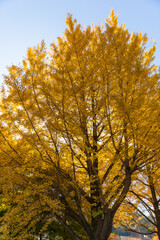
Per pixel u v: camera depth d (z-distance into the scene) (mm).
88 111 5164
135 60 5043
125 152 5219
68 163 5750
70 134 5188
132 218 9336
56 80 5043
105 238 5066
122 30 5914
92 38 6320
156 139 4730
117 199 5418
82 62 5316
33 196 5543
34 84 5184
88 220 6586
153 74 5180
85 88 5223
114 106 4926
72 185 5465
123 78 5062
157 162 5559
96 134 5910
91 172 5730
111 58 5113
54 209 4984
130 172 5344
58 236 7617
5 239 5137
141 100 4605
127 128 4855
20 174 5070
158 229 8273
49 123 4914
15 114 5117
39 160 5191
